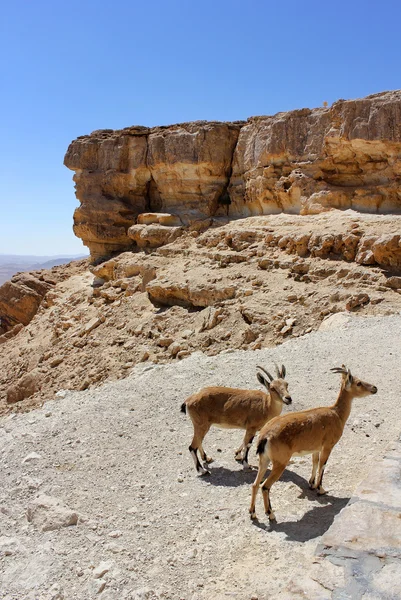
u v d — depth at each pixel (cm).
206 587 509
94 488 743
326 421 635
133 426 968
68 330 2881
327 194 2488
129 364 2112
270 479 603
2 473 826
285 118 2772
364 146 2420
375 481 559
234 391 770
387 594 405
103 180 3584
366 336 1436
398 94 2330
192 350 1995
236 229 2664
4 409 2477
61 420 1030
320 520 595
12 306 4050
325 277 2053
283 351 1407
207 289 2256
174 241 3025
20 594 524
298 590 421
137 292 2795
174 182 3334
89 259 4169
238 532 596
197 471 768
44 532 632
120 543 595
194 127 3241
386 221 2150
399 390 1005
